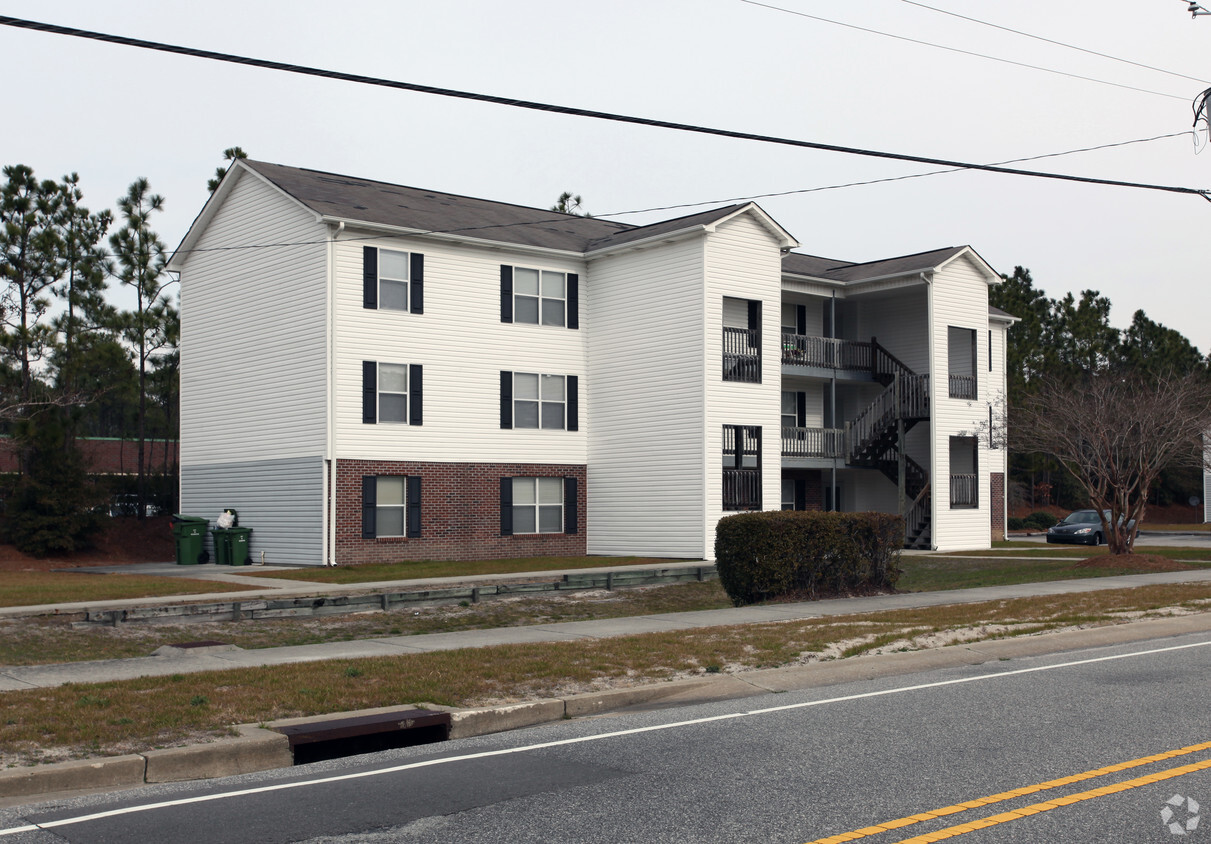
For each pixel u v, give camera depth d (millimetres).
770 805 6945
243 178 31391
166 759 8031
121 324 35812
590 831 6449
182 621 18422
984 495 36125
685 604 21578
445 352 30125
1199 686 10992
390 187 33656
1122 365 65062
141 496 37375
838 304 38500
